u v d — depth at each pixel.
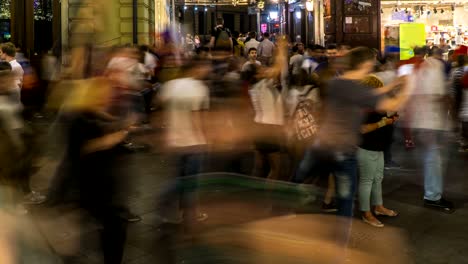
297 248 3.43
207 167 5.38
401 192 6.98
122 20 14.61
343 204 4.12
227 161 5.75
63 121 3.82
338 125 4.34
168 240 4.31
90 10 3.91
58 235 4.34
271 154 5.77
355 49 4.36
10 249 2.41
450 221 5.73
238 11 55.56
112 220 3.90
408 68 7.11
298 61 9.60
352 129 4.34
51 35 18.00
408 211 6.11
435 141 6.23
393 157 9.25
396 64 8.40
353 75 4.34
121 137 3.92
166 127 5.33
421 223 5.66
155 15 17.38
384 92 4.87
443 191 6.98
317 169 4.56
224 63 6.68
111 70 3.90
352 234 4.88
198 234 3.71
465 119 9.27
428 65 6.26
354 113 4.32
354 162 4.30
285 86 6.08
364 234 5.04
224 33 11.91
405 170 8.26
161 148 6.09
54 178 4.04
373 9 13.91
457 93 9.49
